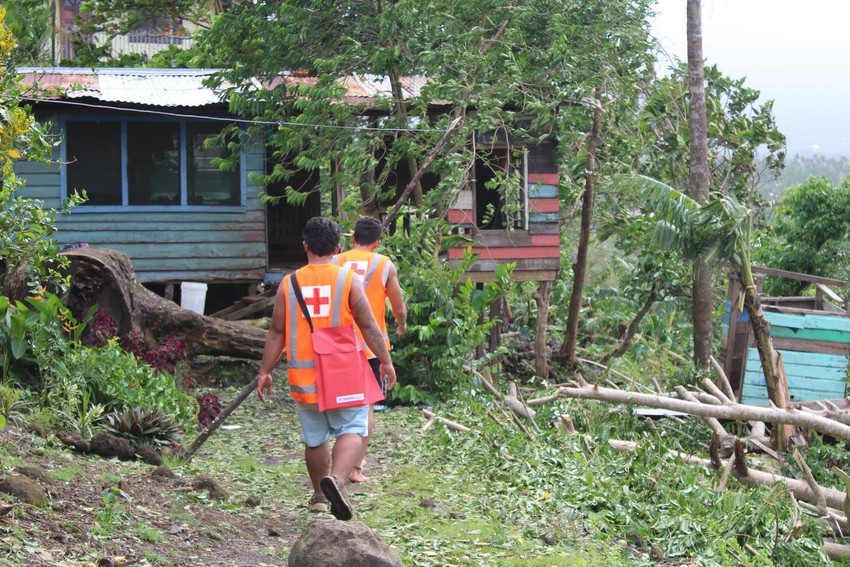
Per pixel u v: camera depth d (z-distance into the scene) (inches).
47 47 725.3
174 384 364.5
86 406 299.1
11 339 309.7
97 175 555.8
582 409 402.3
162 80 582.9
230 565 189.2
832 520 334.6
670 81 613.6
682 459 354.3
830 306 519.2
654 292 599.8
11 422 269.4
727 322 499.5
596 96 547.2
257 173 571.5
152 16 922.1
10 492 194.1
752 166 635.5
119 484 227.1
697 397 412.2
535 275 559.2
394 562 175.2
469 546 227.3
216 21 538.3
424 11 490.3
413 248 486.3
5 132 277.7
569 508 270.4
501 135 549.6
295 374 218.2
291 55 529.0
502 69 515.5
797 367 461.4
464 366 456.1
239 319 552.7
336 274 218.4
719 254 434.9
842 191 698.8
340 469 212.4
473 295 502.9
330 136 520.7
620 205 613.0
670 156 614.2
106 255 404.2
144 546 189.2
